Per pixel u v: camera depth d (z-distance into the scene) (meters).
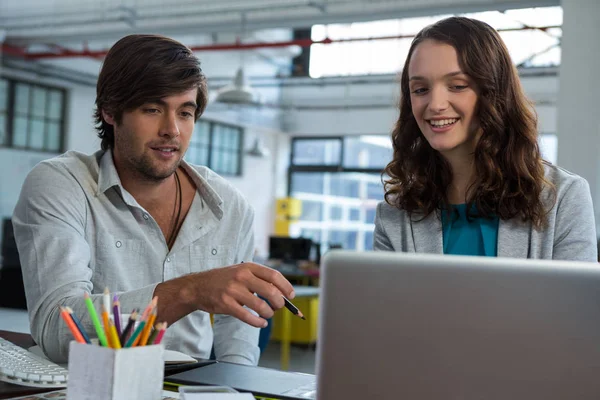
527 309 0.72
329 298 0.78
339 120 12.83
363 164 12.84
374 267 0.76
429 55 1.40
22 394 1.01
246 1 9.22
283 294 1.09
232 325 1.68
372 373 0.76
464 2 7.00
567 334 0.71
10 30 9.63
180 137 1.48
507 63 1.43
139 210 1.56
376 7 8.22
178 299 1.12
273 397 1.03
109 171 1.54
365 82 11.44
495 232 1.46
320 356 0.78
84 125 10.52
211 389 0.93
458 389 0.74
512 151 1.42
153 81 1.41
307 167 13.52
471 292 0.73
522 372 0.72
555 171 1.49
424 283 0.75
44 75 9.74
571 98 6.16
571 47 6.18
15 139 9.53
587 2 6.12
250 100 8.16
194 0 9.29
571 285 0.71
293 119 13.39
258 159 13.38
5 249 6.79
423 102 1.42
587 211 1.42
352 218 13.31
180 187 1.65
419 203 1.52
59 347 1.20
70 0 9.41
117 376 0.83
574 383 0.71
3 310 3.62
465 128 1.41
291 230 13.27
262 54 11.74
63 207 1.46
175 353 1.28
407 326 0.75
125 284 1.56
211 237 1.67
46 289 1.31
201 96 1.57
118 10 8.95
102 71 1.49
